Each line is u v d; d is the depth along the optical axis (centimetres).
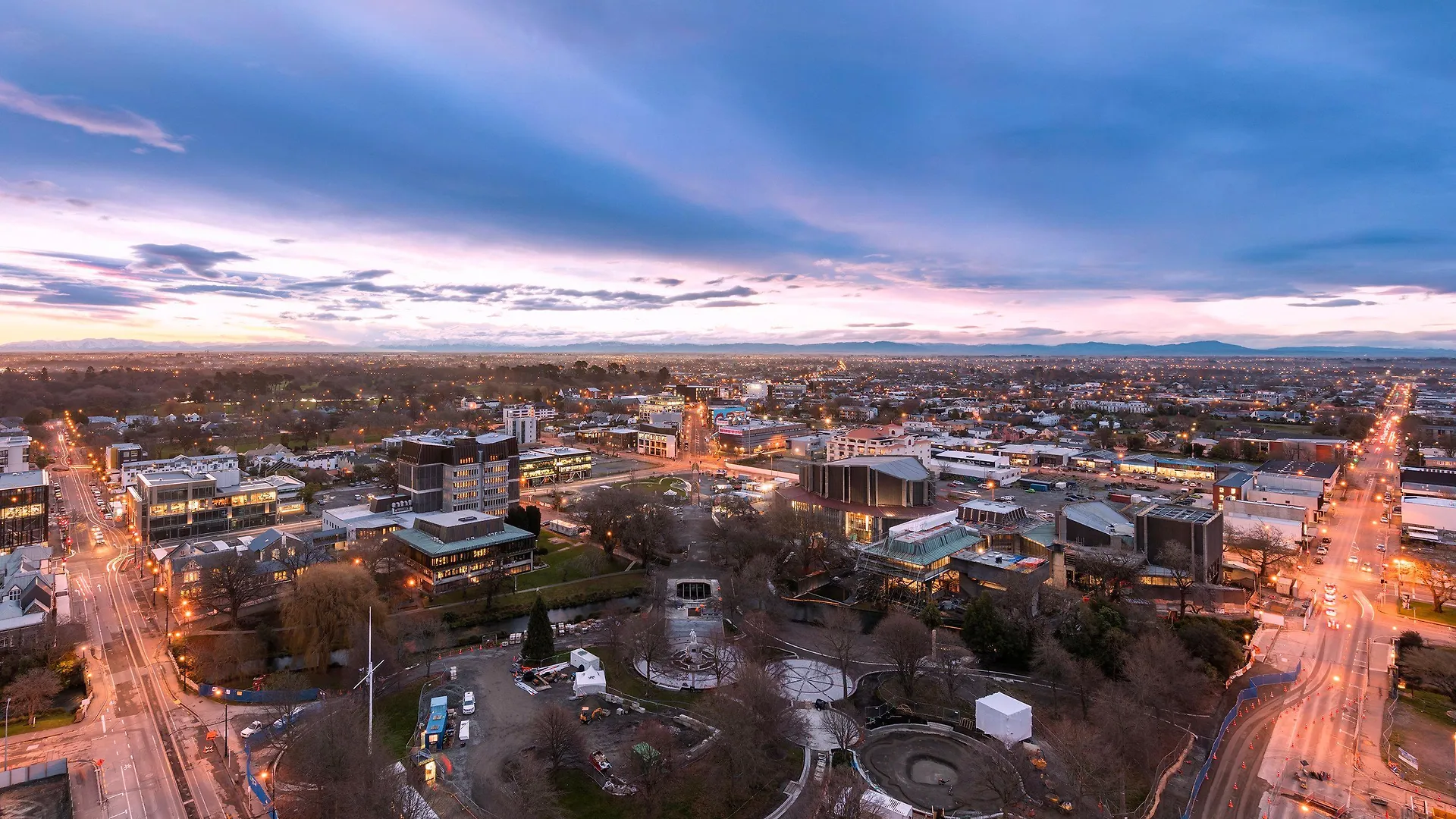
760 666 15725
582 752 13412
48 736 14262
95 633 19388
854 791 11819
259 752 13600
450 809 11925
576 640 19250
